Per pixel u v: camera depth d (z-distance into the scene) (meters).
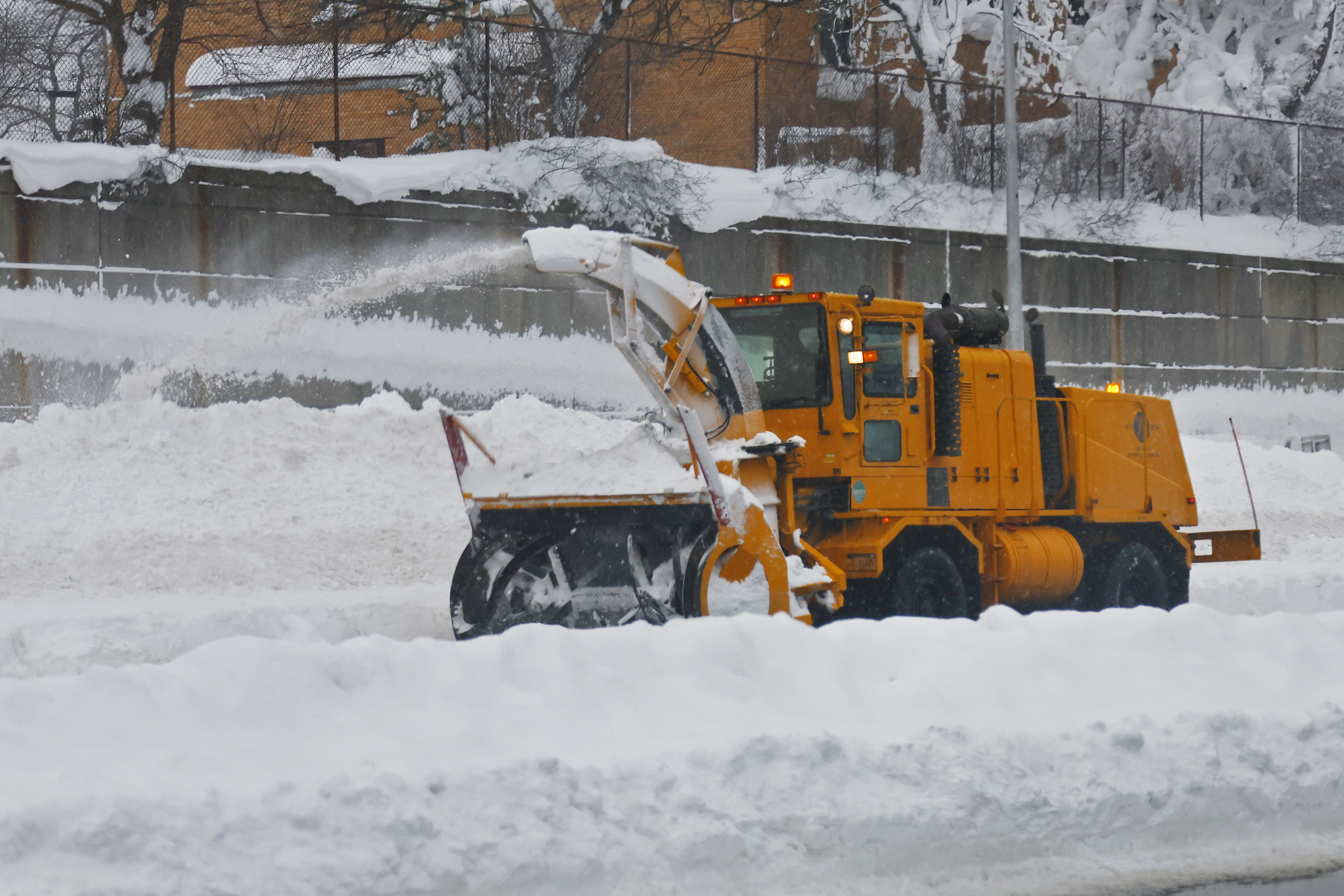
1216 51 96.94
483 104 63.97
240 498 40.69
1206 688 18.08
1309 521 61.53
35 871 10.71
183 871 11.04
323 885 11.34
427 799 12.21
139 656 25.94
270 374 55.19
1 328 51.22
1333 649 19.80
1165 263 79.88
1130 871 14.84
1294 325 84.69
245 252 55.75
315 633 17.47
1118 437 36.53
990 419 32.72
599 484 25.31
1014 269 65.06
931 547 30.27
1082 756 15.57
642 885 12.61
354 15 64.06
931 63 80.44
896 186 73.31
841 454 28.66
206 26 63.44
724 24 75.06
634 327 26.03
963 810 14.39
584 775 13.00
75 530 36.78
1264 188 89.69
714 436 27.28
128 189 53.59
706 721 15.02
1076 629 18.64
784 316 29.31
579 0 72.69
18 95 58.62
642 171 64.06
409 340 58.12
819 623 27.36
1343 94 98.50
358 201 57.94
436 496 44.00
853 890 13.49
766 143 70.75
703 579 24.22
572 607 25.94
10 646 25.31
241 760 12.81
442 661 15.41
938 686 16.83
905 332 29.86
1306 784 16.67
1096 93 94.62
